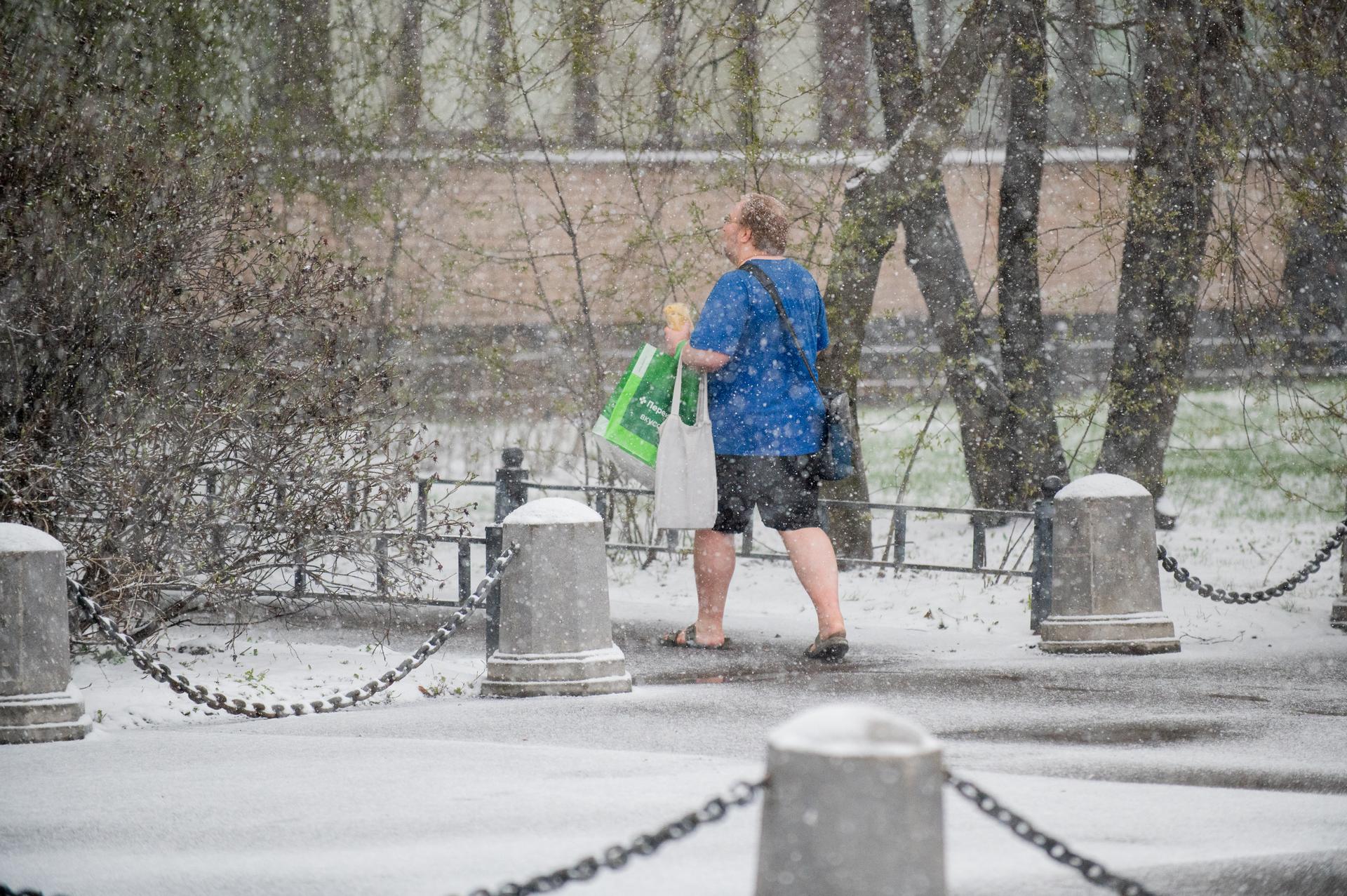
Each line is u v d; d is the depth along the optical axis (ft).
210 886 53.88
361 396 111.04
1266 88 155.22
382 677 90.48
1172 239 167.02
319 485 107.14
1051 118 182.29
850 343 164.35
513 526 93.76
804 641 116.98
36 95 112.47
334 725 85.30
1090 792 66.13
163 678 86.02
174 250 104.78
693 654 110.52
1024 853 56.29
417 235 208.13
